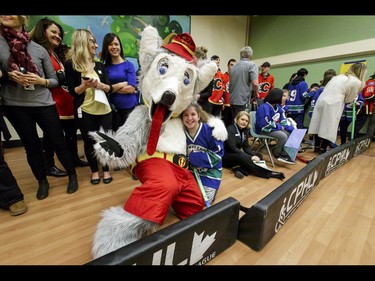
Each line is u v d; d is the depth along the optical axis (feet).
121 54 5.87
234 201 3.16
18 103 4.16
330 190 5.59
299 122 13.07
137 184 5.61
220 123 4.12
